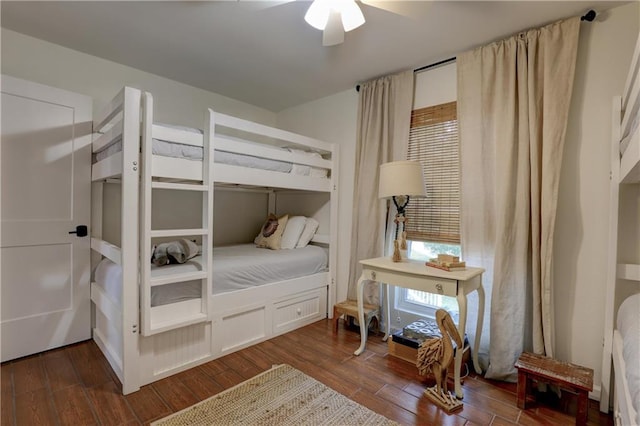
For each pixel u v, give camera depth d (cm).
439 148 266
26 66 238
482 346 231
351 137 331
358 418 173
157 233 201
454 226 257
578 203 202
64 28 228
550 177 200
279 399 189
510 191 214
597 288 197
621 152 178
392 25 215
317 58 266
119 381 202
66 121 249
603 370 183
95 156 264
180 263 243
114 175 213
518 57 217
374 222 296
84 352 241
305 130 378
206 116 225
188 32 230
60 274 248
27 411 173
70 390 193
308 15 176
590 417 179
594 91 197
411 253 282
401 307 294
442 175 264
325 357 243
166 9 203
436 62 266
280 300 283
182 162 214
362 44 241
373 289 295
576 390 168
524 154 210
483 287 230
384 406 185
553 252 208
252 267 261
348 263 329
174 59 272
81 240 258
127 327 191
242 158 249
